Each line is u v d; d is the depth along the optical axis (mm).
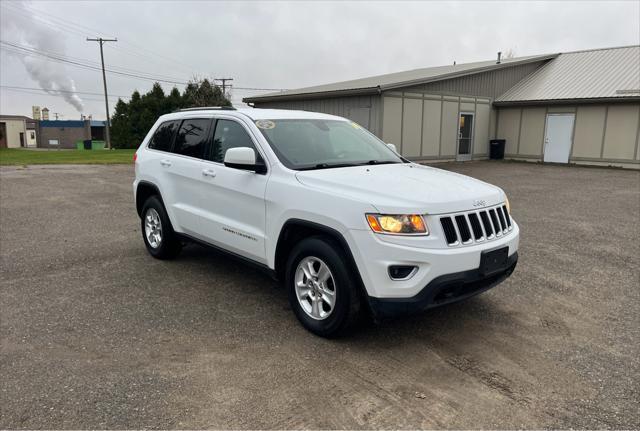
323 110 20469
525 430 2783
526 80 24469
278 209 4125
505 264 3926
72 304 4621
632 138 19625
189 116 5613
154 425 2803
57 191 12078
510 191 12656
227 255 4938
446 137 21141
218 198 4852
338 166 4445
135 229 7848
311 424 2826
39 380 3266
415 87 19141
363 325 4199
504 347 3812
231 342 3857
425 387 3229
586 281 5402
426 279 3455
